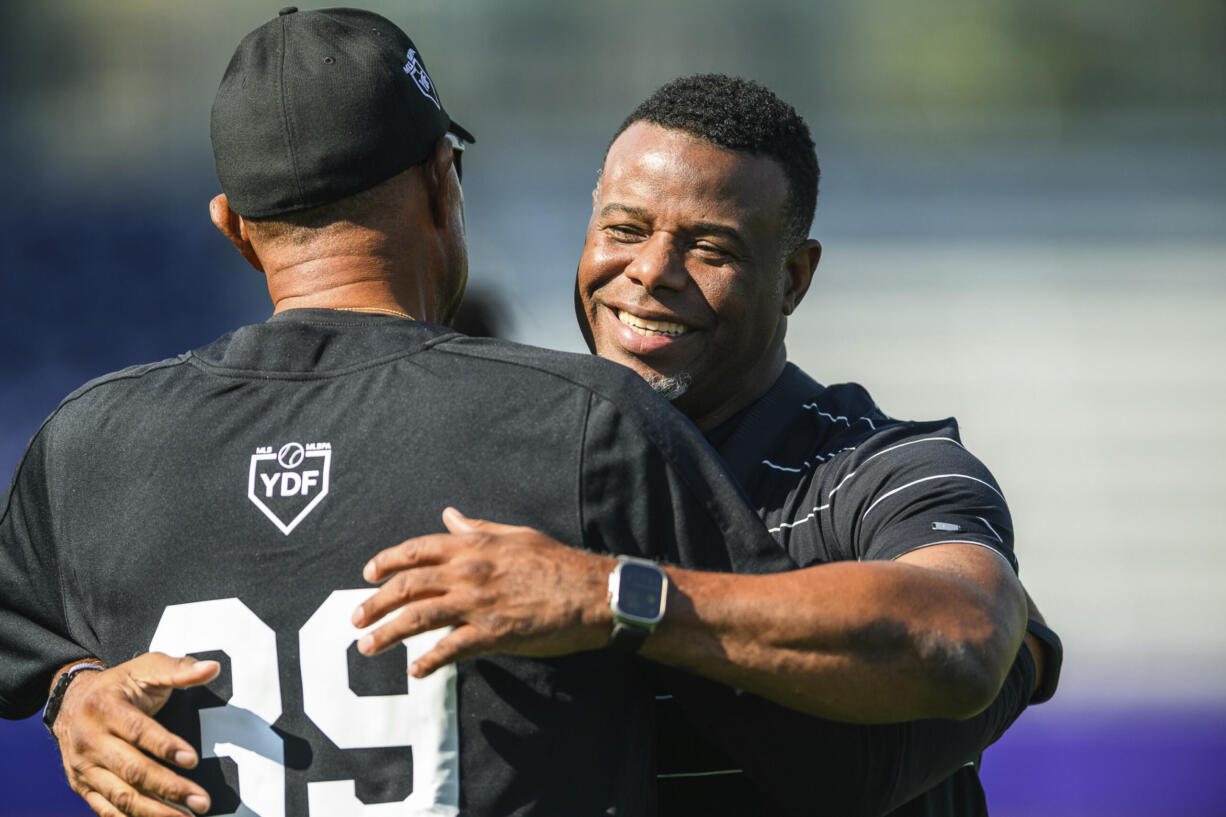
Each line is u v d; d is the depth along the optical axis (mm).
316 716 4855
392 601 4508
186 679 4715
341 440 5031
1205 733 20156
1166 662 24297
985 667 4918
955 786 6582
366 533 4902
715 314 6566
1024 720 20109
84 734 4871
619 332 6715
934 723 5492
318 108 5320
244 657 4922
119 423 5324
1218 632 26219
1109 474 32062
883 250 39188
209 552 5023
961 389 34812
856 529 6105
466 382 5082
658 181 6520
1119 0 44656
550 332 37625
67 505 5328
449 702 4820
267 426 5125
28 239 37875
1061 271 38281
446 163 5770
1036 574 28875
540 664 4871
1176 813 19188
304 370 5211
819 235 39875
